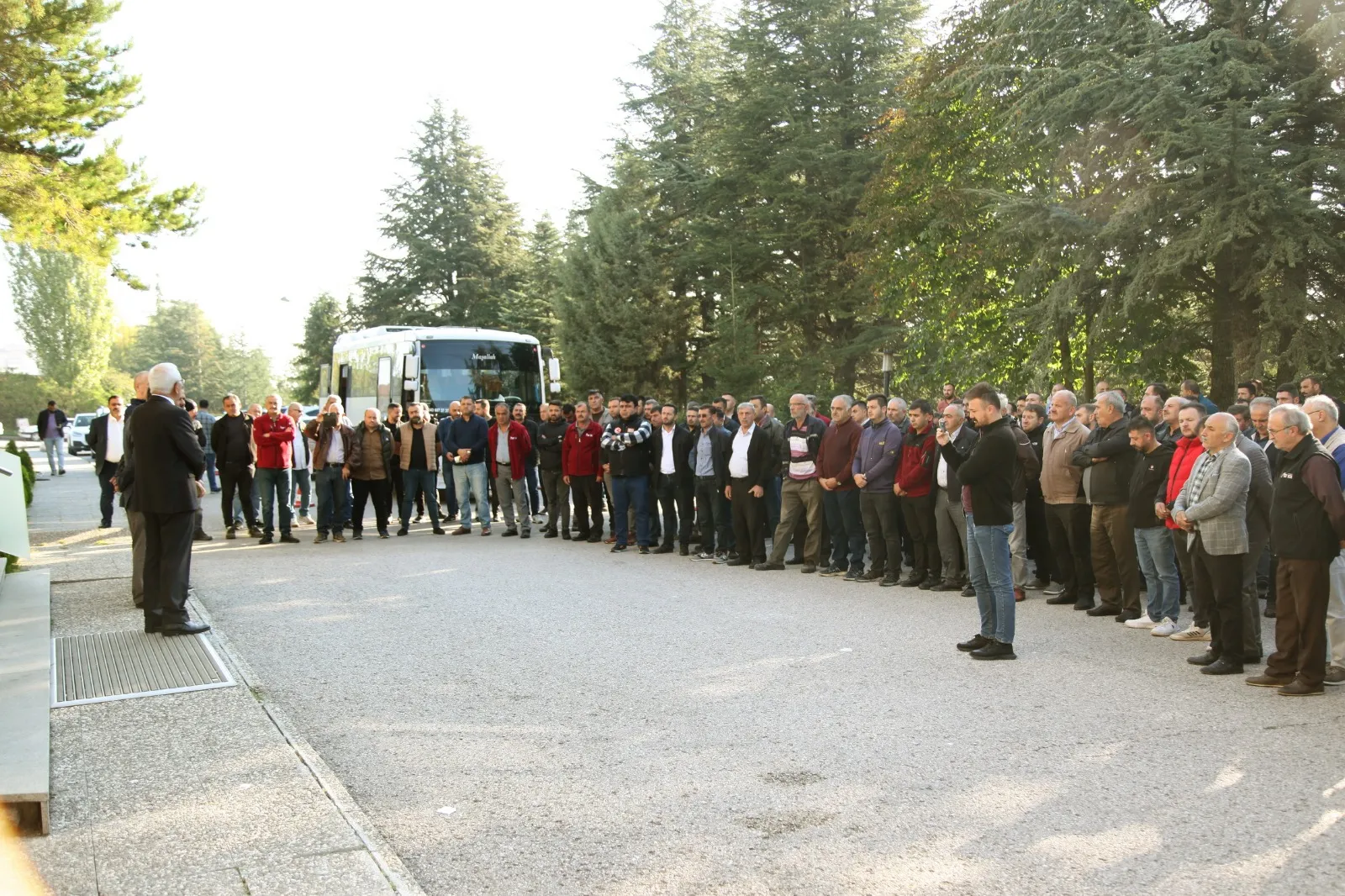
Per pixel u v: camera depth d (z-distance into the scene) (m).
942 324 24.77
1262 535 7.39
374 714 6.09
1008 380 24.09
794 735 5.62
